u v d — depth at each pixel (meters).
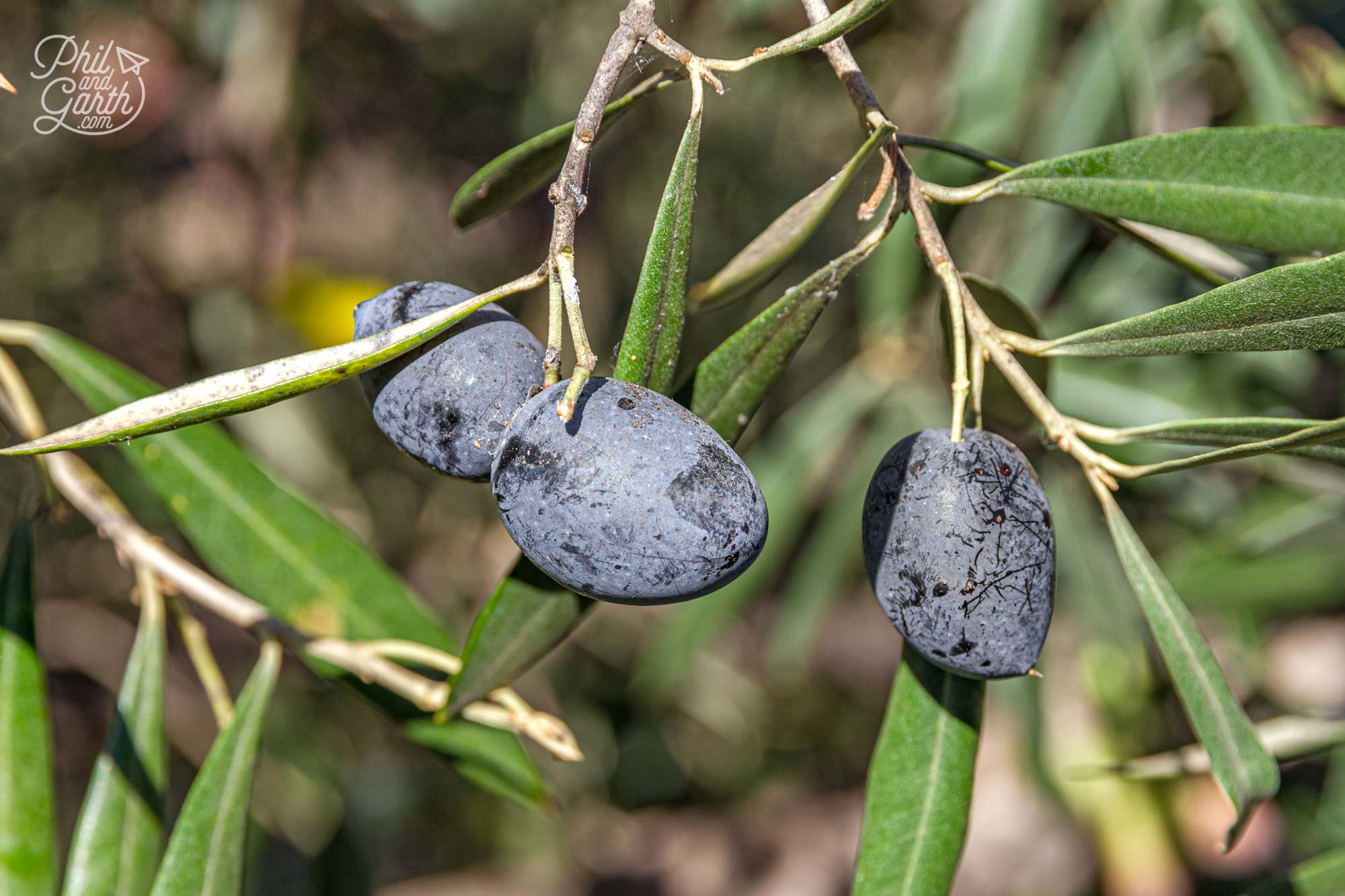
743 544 0.20
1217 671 0.22
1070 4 0.41
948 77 0.37
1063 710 0.47
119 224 0.49
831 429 0.40
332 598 0.26
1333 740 0.26
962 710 0.22
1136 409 0.37
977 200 0.22
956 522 0.21
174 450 0.26
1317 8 0.36
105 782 0.25
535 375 0.21
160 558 0.25
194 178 0.48
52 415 0.50
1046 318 0.38
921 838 0.22
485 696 0.23
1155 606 0.22
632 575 0.20
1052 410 0.21
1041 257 0.35
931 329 0.39
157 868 0.25
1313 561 0.36
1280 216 0.21
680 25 0.46
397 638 0.26
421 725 0.26
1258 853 0.47
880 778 0.22
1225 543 0.37
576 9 0.49
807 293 0.21
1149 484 0.38
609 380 0.20
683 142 0.20
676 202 0.20
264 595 0.26
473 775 0.26
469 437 0.21
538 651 0.23
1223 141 0.21
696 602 0.42
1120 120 0.34
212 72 0.48
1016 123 0.34
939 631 0.21
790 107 0.48
